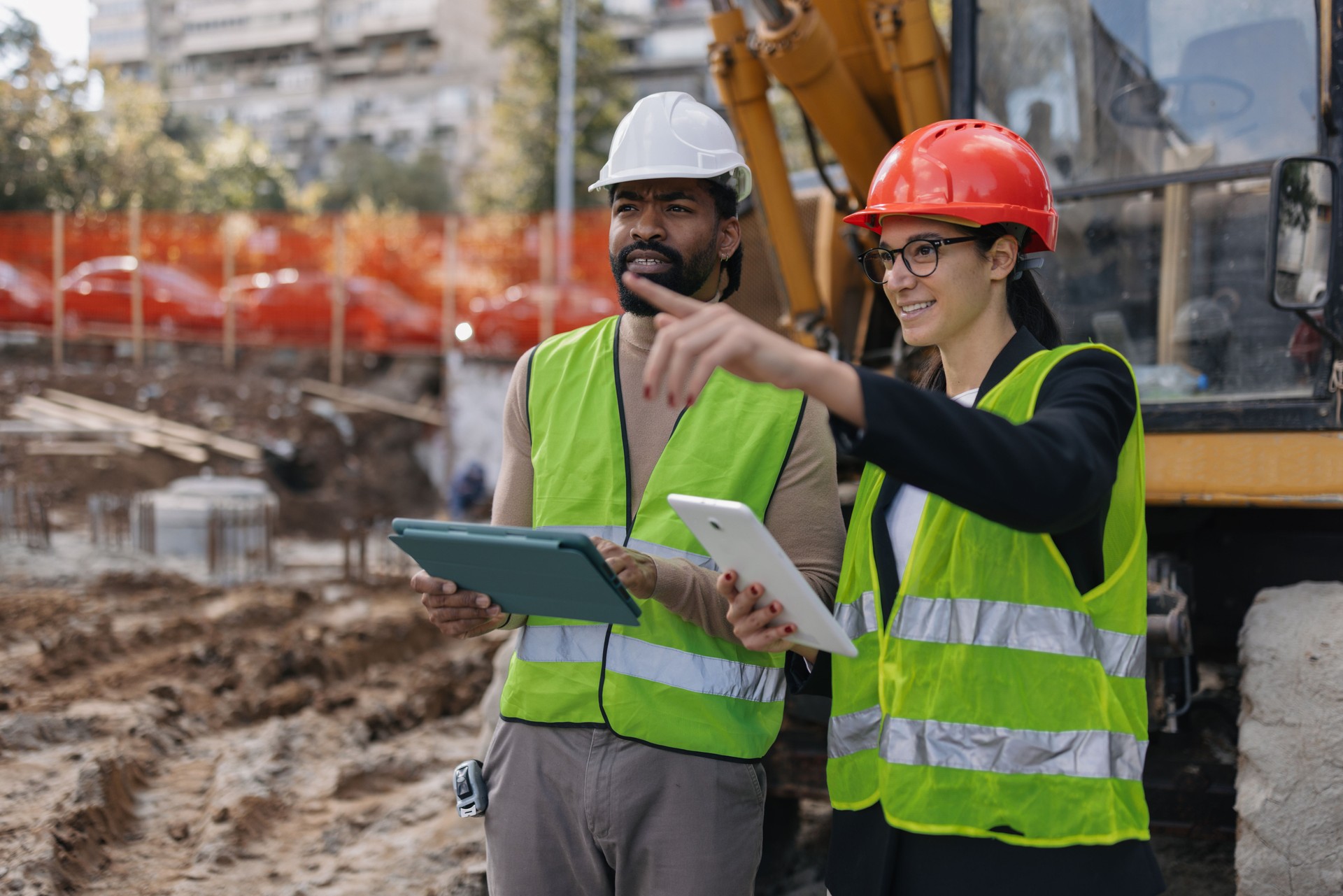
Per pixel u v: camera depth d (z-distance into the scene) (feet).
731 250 7.09
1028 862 5.08
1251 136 10.81
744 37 13.21
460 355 51.96
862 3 12.59
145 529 32.60
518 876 6.53
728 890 6.28
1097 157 11.53
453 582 6.26
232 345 54.85
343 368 55.57
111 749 14.84
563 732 6.46
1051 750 5.12
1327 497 9.70
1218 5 10.97
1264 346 10.49
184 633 22.91
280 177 128.77
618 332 6.98
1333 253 9.00
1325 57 9.72
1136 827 5.15
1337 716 8.08
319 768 15.74
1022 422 5.18
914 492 5.72
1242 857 8.13
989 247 5.57
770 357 4.24
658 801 6.25
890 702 5.42
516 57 97.40
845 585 5.98
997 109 11.98
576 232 55.77
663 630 6.38
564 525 6.68
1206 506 10.51
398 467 50.72
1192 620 11.59
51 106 83.76
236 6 270.67
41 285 54.65
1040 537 5.27
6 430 40.78
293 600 27.32
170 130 128.67
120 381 51.34
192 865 12.27
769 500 6.57
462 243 56.75
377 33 259.19
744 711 6.47
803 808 13.97
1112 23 11.41
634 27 198.49
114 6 277.23
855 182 13.94
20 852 11.43
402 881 11.93
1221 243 10.80
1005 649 5.25
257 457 46.29
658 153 6.59
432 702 19.21
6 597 24.64
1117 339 11.25
